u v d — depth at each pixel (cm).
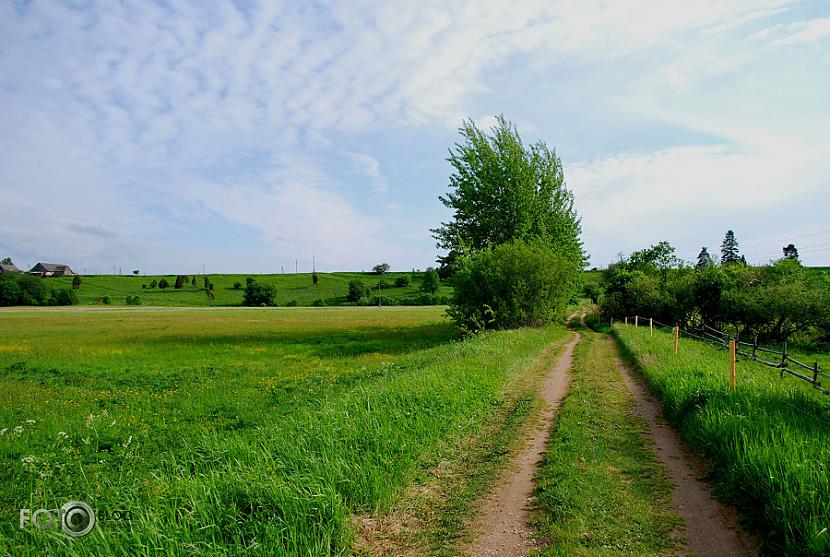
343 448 688
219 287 15338
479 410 1021
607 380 1401
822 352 2184
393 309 9106
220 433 936
